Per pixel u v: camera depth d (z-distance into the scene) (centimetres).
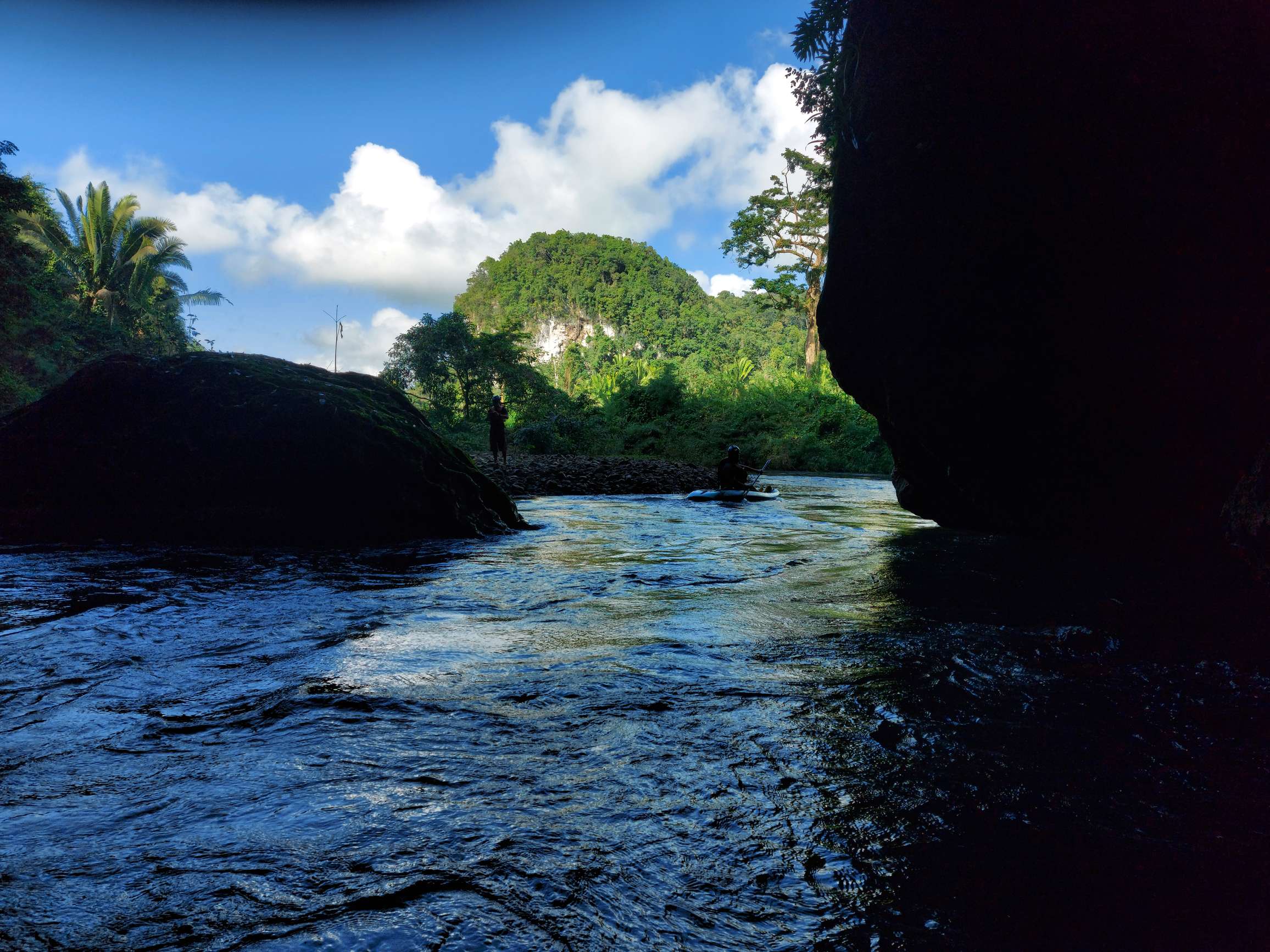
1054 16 434
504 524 750
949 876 129
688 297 19050
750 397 3588
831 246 642
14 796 152
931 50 500
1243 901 123
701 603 378
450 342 3438
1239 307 440
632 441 3234
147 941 105
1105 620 332
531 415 3422
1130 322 484
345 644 286
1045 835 145
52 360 2848
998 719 209
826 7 601
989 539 673
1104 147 439
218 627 311
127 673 242
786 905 120
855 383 692
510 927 111
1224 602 371
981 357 568
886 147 553
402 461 678
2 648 269
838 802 157
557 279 18325
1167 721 207
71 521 607
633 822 146
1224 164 405
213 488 641
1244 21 373
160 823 141
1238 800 161
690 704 219
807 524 826
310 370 770
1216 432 488
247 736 189
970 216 517
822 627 321
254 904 114
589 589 420
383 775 166
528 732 194
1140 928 114
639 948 107
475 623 328
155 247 3931
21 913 111
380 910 114
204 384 671
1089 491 580
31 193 3073
